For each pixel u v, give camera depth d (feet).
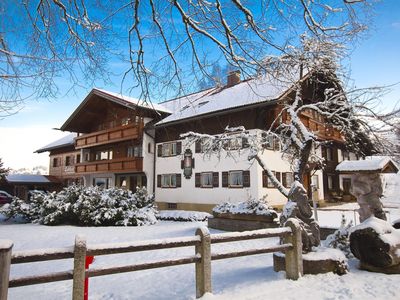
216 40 15.40
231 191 62.64
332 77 28.94
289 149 36.83
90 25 15.85
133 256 27.66
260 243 31.42
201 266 13.62
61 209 56.08
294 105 30.86
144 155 77.66
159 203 76.69
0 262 9.36
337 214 56.95
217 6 14.83
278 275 17.04
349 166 21.89
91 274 11.28
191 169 70.64
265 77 17.85
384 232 18.06
